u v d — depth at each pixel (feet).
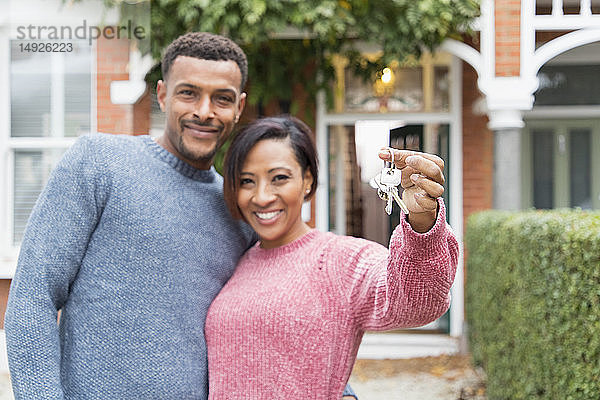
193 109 7.36
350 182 28.09
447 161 25.68
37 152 23.00
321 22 19.75
